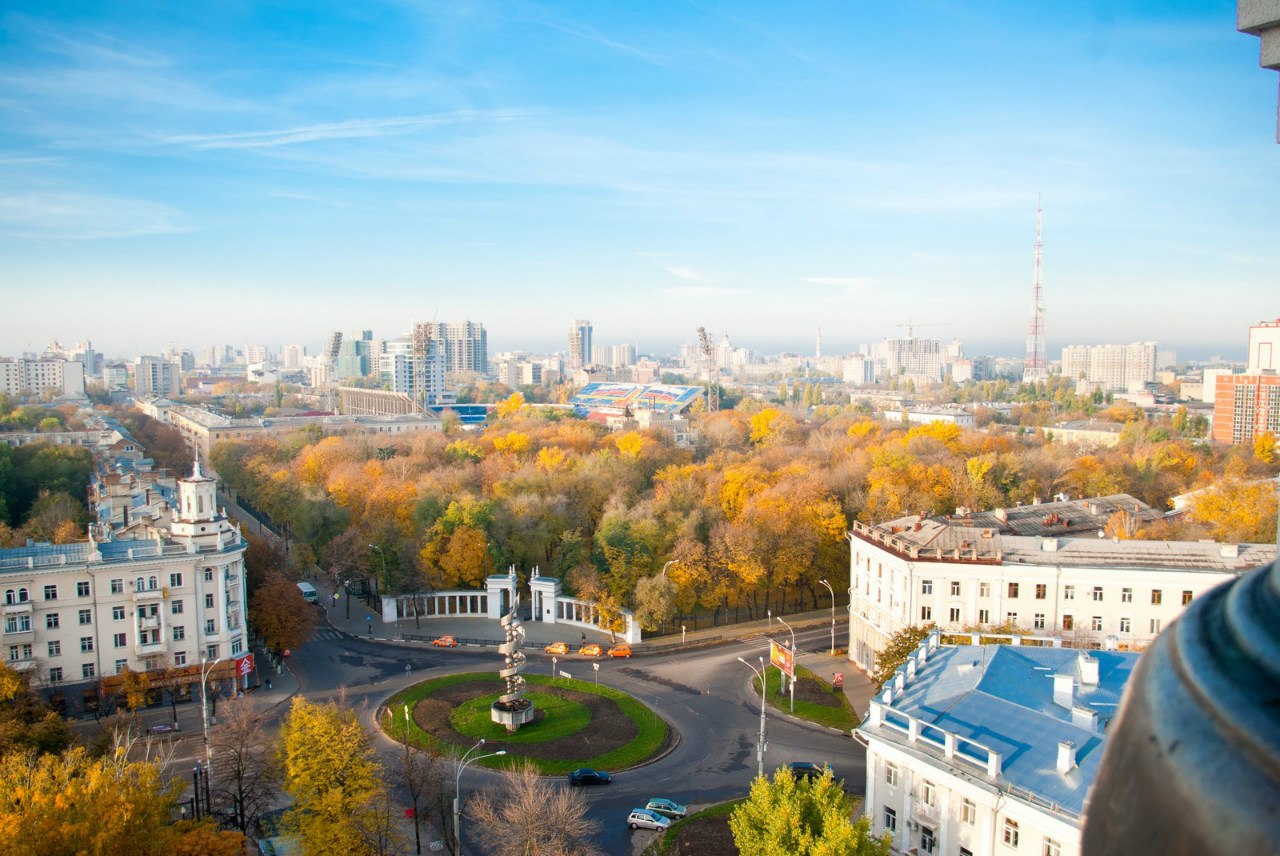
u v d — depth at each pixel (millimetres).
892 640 102938
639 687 118812
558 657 132000
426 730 103188
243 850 67875
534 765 93938
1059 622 110125
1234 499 157875
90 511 188625
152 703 111812
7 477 199375
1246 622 4723
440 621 151125
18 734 81812
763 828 57312
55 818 56094
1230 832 3801
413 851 78438
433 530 157500
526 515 166750
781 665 109812
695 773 93562
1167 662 5188
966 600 111312
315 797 72062
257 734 83438
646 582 137000
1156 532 145750
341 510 176500
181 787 67188
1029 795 57719
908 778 65250
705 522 164000
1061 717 65938
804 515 159500
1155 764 4656
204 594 114875
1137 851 4625
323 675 123250
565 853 69750
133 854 57281
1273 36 10422
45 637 106688
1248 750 3969
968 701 68625
